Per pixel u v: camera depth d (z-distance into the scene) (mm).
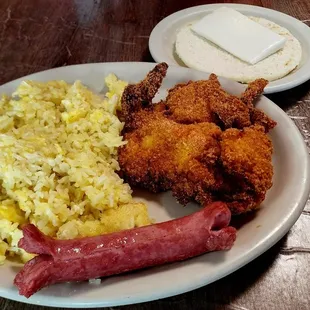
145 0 373
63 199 198
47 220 190
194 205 211
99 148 220
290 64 283
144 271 170
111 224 193
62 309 171
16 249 181
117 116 242
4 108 242
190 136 207
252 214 195
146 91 230
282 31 318
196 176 198
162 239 162
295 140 215
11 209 192
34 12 366
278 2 366
